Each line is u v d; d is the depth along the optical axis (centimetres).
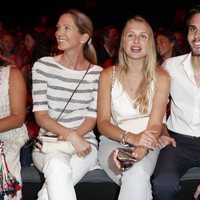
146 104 275
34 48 477
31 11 1102
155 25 1038
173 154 279
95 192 286
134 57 271
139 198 249
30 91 390
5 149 272
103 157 278
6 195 257
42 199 254
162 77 276
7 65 273
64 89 279
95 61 293
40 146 265
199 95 286
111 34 556
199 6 286
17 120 266
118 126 280
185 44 418
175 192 253
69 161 266
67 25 275
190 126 292
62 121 280
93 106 284
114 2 1060
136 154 253
